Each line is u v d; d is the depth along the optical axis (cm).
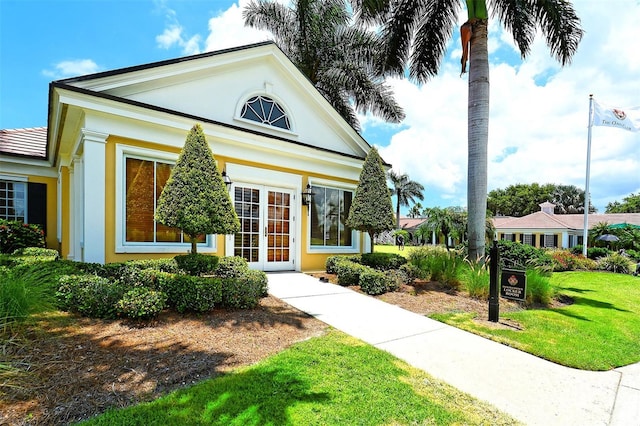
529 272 793
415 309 659
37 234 1068
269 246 976
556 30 1010
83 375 307
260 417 261
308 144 1088
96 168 673
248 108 987
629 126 1677
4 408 250
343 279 848
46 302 431
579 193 5797
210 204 585
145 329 438
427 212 2980
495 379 378
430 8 1100
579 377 398
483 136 932
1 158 1162
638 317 706
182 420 250
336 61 1716
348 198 1198
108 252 689
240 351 398
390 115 1750
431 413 290
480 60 935
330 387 320
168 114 760
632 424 299
